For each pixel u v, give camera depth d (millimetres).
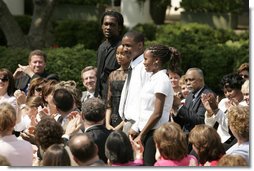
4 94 16344
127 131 14922
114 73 16188
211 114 14500
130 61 15742
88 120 13383
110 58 17453
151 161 13867
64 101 14180
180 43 34062
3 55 30906
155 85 14031
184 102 15930
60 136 12430
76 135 11578
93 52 31047
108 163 11828
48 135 12266
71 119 14031
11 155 12484
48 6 35125
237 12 48125
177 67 17016
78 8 49250
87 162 11312
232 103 15438
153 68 14172
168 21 51969
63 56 30578
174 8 50625
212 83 33031
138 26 41719
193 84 15492
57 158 11336
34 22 35250
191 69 15664
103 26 17656
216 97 15430
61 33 41094
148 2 45344
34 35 35156
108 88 16281
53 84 15953
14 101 15883
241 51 33094
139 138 13930
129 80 15305
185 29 40562
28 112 15578
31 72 19109
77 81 30422
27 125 15297
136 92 15047
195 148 11992
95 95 17766
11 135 12688
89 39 41031
